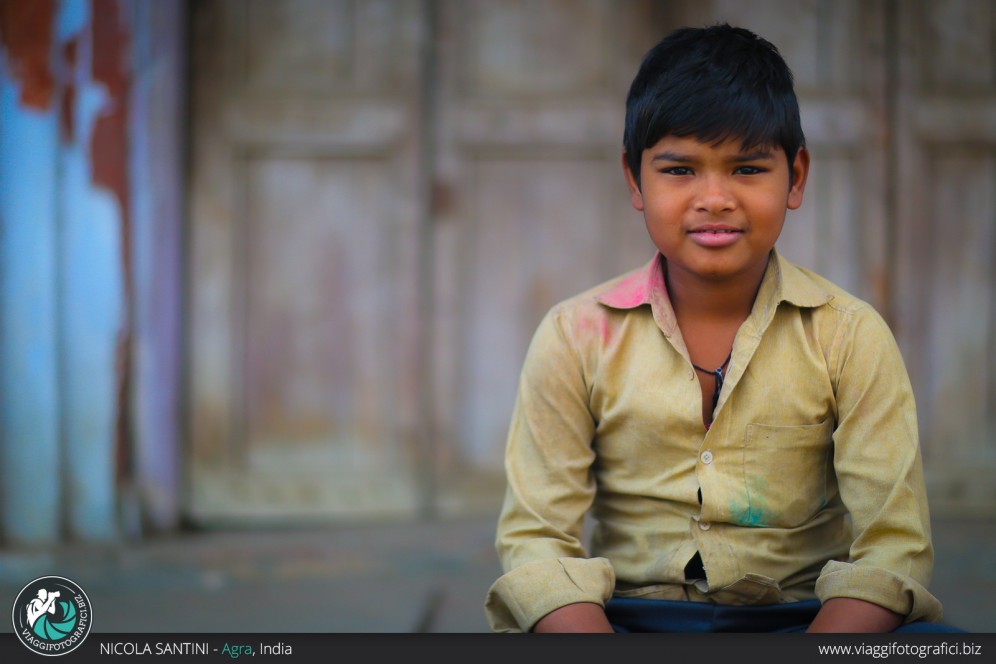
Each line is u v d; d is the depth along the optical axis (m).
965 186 3.76
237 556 3.21
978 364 3.75
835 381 1.39
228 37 3.69
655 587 1.45
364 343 3.76
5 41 3.22
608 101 3.77
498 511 3.78
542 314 3.79
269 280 3.73
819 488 1.43
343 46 3.74
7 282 3.21
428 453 3.77
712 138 1.29
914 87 3.74
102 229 3.35
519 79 3.78
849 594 1.29
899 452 1.35
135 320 3.45
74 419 3.33
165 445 3.55
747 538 1.40
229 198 3.70
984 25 3.74
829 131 3.75
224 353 3.70
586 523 3.26
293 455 3.74
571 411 1.48
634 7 3.76
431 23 3.75
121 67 3.38
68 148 3.31
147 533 3.50
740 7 3.76
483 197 3.79
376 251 3.76
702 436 1.40
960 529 3.48
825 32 3.75
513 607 1.39
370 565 3.21
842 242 3.77
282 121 3.71
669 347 1.43
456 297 3.78
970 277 3.76
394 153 3.75
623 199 3.78
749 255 1.33
